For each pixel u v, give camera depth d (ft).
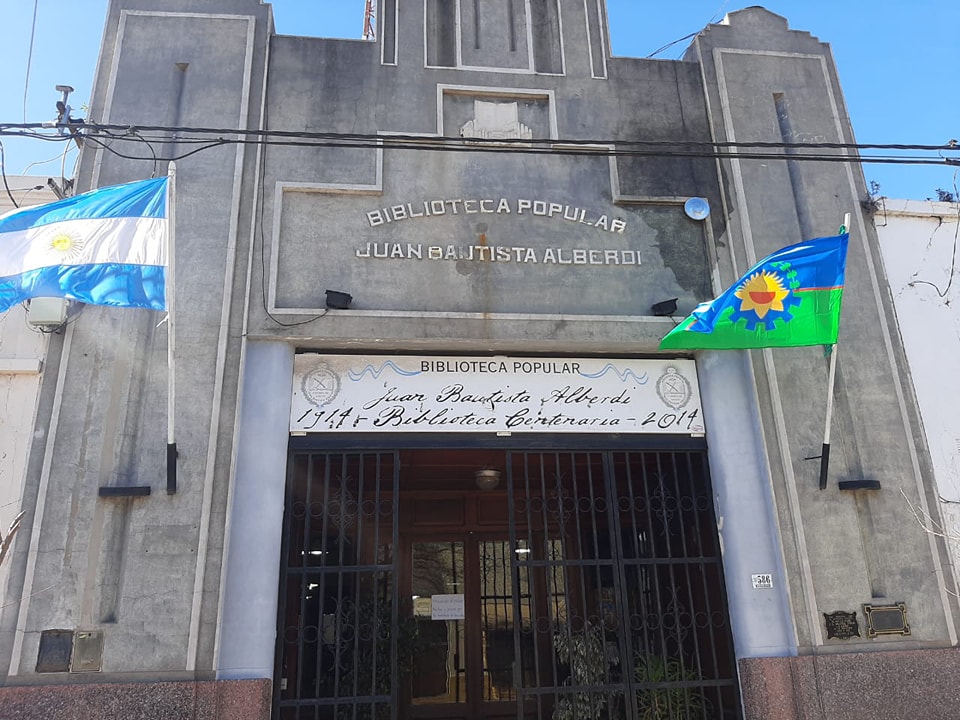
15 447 21.09
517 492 32.48
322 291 23.26
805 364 24.40
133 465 20.80
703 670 24.41
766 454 23.29
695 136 27.09
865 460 23.65
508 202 25.17
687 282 25.34
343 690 26.00
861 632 21.83
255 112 24.77
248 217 23.50
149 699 18.76
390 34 26.81
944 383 25.41
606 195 25.86
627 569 28.99
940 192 28.02
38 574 19.45
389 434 22.80
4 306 18.83
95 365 21.47
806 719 20.84
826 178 27.07
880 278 26.18
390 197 24.64
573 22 28.07
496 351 24.09
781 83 28.19
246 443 21.54
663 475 25.61
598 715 22.30
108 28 25.29
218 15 25.79
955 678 21.66
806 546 22.44
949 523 23.68
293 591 26.02
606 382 24.34
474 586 31.30
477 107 26.43
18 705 18.42
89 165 23.50
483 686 30.25
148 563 19.89
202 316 22.27
